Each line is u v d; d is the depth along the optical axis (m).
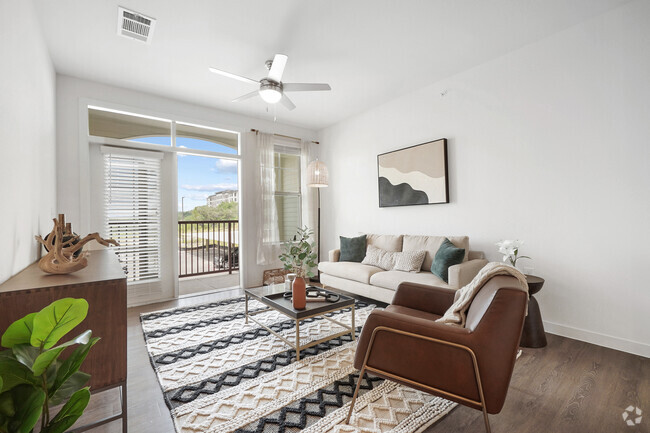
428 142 3.80
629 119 2.40
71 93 3.42
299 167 5.48
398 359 1.52
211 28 2.64
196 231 6.04
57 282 1.34
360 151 4.80
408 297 2.36
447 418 1.63
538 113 2.90
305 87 2.96
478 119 3.36
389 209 4.38
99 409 1.72
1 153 1.48
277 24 2.60
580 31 2.64
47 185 2.70
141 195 3.85
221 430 1.53
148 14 2.45
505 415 1.65
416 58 3.20
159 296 3.95
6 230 1.51
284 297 2.69
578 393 1.84
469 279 2.91
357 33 2.75
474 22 2.62
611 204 2.49
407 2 2.37
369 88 3.92
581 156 2.64
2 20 1.55
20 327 0.92
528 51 2.97
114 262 1.96
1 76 1.52
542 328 2.53
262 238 4.76
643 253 2.35
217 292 4.36
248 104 4.32
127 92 3.77
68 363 0.95
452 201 3.62
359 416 1.63
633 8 2.38
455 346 1.37
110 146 3.67
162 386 1.92
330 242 5.38
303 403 1.75
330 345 2.56
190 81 3.59
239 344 2.56
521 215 3.03
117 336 1.39
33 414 0.82
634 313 2.38
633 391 1.85
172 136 4.09
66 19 2.47
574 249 2.69
